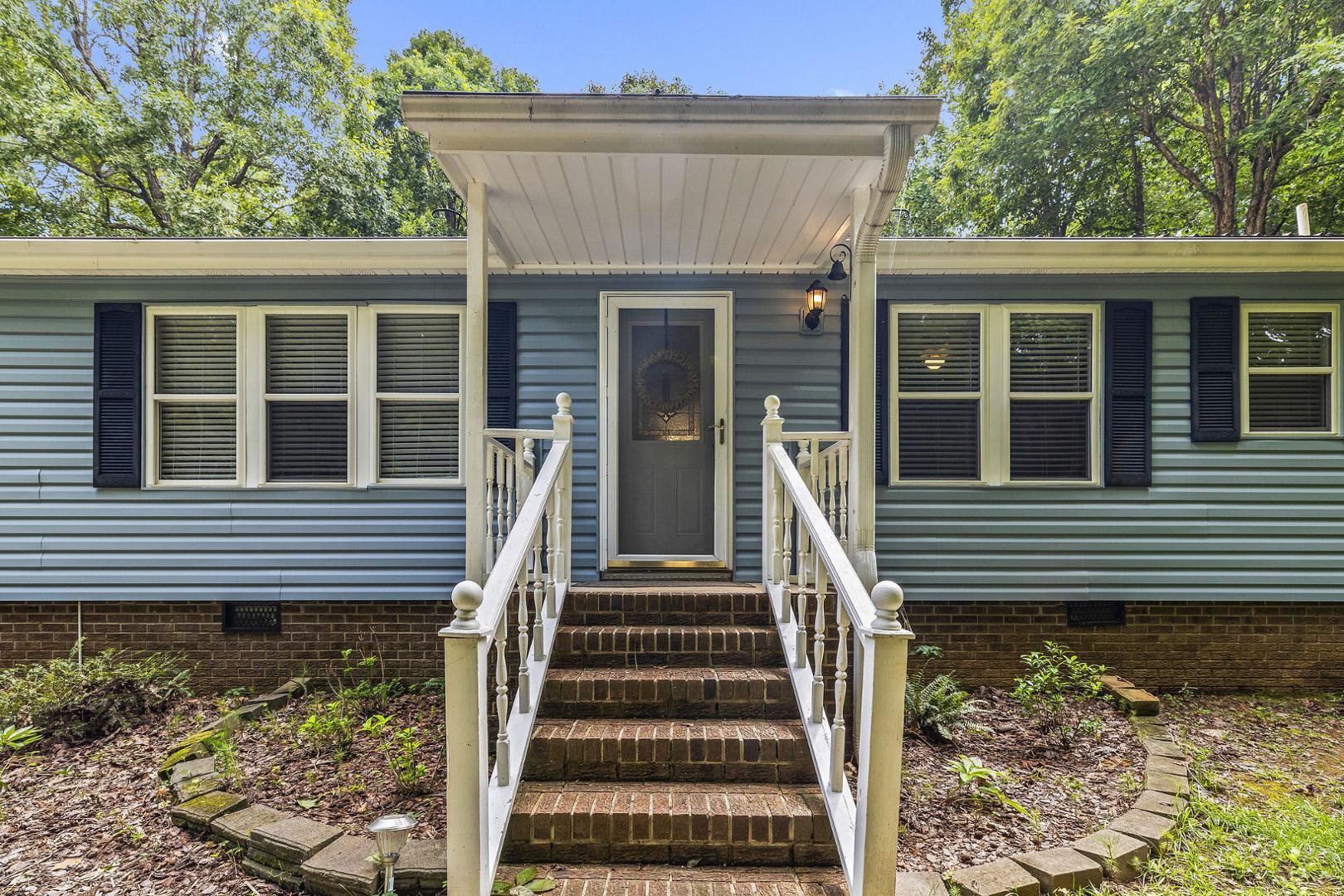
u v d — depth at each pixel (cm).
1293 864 255
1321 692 475
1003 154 1152
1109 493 476
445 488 472
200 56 1153
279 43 1149
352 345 473
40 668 420
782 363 479
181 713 417
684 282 478
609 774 271
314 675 470
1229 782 331
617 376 479
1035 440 481
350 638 474
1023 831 270
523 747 260
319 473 476
